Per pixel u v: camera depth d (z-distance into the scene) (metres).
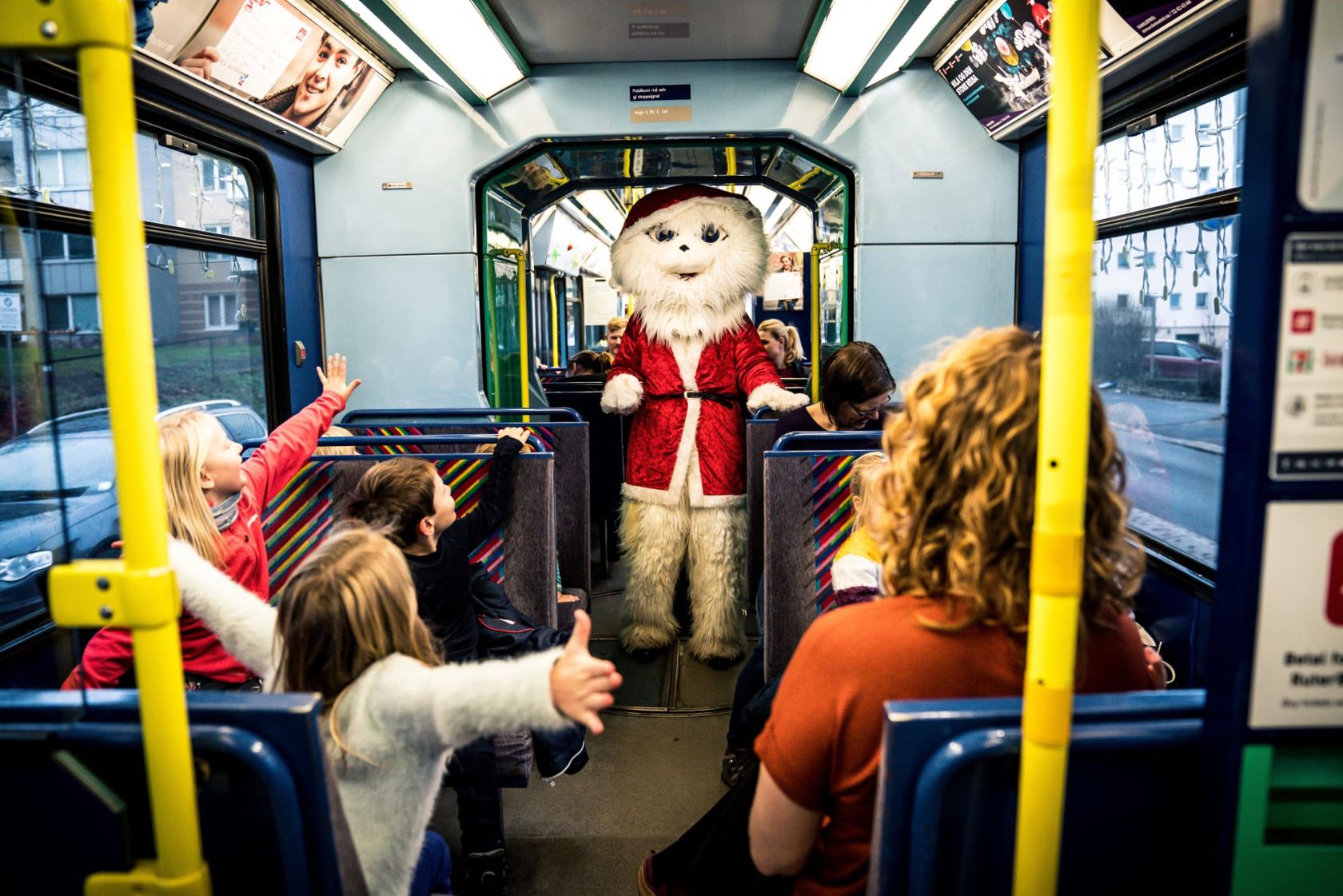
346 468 2.79
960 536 1.02
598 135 4.75
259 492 2.46
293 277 4.50
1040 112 4.09
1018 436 0.99
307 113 4.19
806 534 2.88
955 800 0.98
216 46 3.35
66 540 1.19
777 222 9.99
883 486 1.13
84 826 1.01
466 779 2.46
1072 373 0.85
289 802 1.02
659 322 4.36
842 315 5.14
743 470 4.42
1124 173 3.26
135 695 1.06
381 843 1.38
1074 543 0.87
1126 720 0.98
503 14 3.96
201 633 2.06
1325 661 0.89
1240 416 0.88
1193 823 0.99
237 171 4.12
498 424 3.93
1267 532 0.87
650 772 3.33
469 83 4.40
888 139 4.73
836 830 1.09
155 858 1.04
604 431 5.93
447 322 4.82
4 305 2.34
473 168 4.74
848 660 1.03
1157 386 3.08
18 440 2.43
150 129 3.41
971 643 1.02
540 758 2.61
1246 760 0.91
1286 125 0.82
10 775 1.01
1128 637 1.11
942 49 4.50
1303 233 0.83
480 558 2.82
